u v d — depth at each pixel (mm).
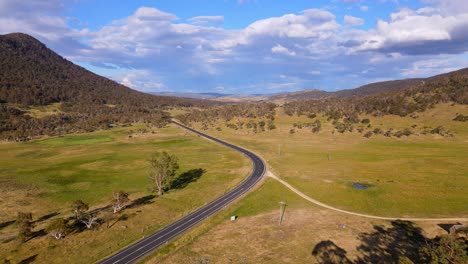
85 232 66062
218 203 84062
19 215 64688
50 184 104188
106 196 92375
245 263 53094
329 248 57750
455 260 38594
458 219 70000
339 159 136250
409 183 97625
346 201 84375
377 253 55719
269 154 149875
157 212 78062
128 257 56125
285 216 74438
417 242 59625
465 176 104125
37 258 55844
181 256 55812
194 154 153125
